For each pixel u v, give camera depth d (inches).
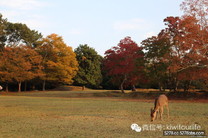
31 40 2906.0
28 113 771.4
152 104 1110.4
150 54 1616.6
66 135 446.9
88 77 2691.9
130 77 1903.3
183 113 747.4
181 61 1405.0
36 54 2353.6
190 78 1434.5
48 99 1480.1
